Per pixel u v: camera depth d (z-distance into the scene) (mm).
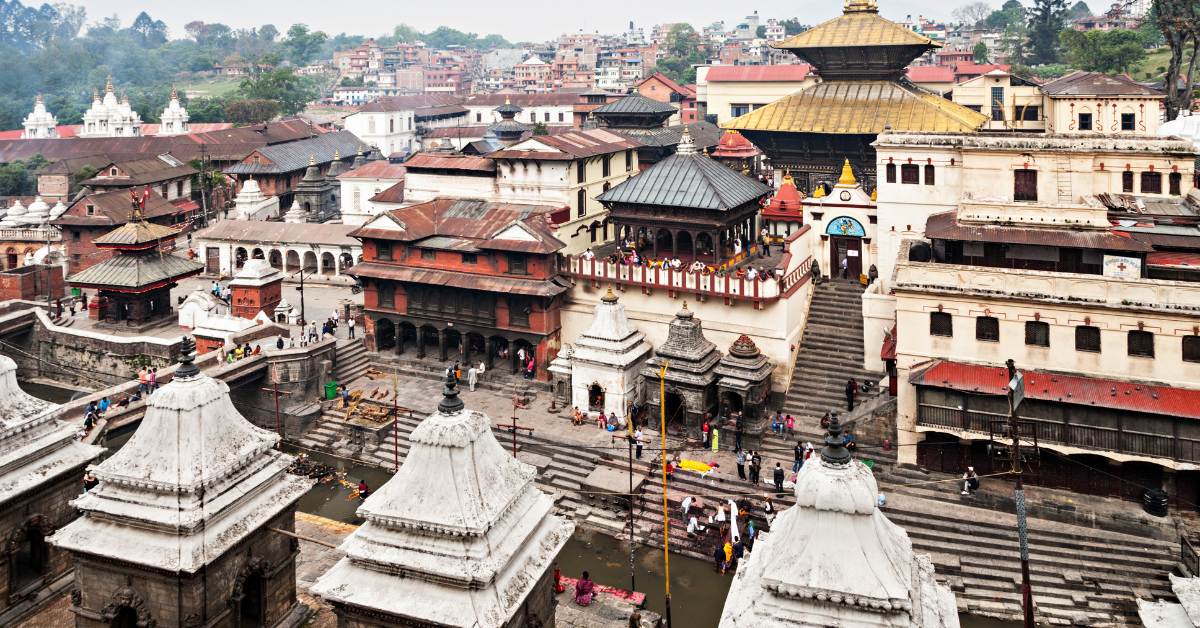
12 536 29734
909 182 56750
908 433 47188
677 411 54562
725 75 131625
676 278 57156
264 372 59094
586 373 54875
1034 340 44812
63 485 31453
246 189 107250
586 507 47625
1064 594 38562
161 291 74125
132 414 53312
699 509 45531
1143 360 42719
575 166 68688
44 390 70000
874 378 53781
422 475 23438
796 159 73375
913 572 20000
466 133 150125
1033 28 191875
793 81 127125
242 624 28141
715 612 39250
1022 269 45781
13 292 80812
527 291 59188
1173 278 44656
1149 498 41781
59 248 91500
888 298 53344
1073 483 43781
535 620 24625
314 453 56219
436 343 68438
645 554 43938
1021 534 24828
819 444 49688
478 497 23141
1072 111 89000
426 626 22469
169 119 179250
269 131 148000
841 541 19125
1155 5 86625
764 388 52562
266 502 28000
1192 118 64375
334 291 82188
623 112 90375
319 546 38719
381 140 160750
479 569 22266
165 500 25719
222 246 88250
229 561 26812
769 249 66125
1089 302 43156
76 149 137875
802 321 57781
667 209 60906
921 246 53656
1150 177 50844
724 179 62562
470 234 63375
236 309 72000
